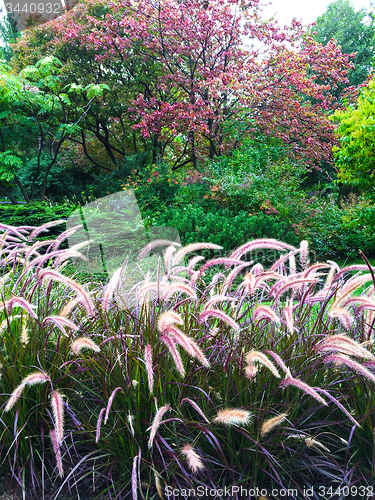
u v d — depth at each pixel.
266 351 1.73
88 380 1.92
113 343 1.90
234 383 1.77
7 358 1.91
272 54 13.98
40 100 12.06
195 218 6.45
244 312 2.01
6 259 2.45
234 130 13.80
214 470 1.73
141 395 1.76
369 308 1.75
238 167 10.27
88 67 15.71
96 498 1.69
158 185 9.43
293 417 1.77
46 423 1.86
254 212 7.79
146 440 1.73
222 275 2.26
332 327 2.07
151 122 13.60
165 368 1.80
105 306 1.93
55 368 1.91
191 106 13.08
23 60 16.11
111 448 1.75
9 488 1.76
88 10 16.00
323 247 8.90
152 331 1.84
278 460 1.71
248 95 13.15
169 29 13.86
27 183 16.53
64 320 1.72
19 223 7.32
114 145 19.25
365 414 1.71
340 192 14.59
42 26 15.41
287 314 1.76
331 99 15.54
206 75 13.62
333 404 1.85
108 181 14.30
